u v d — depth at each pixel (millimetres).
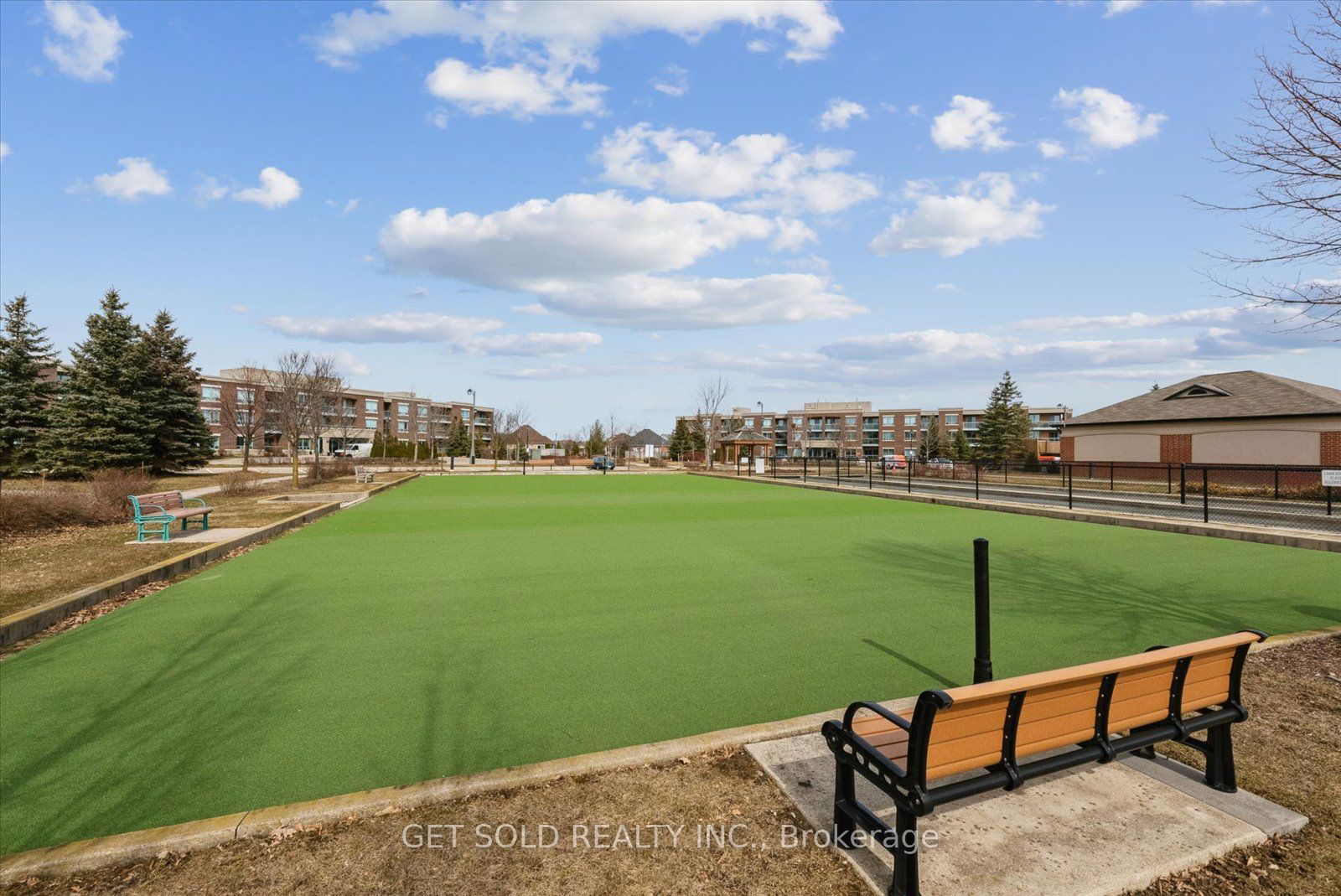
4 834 3043
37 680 5031
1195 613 7074
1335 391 34125
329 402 40000
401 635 6203
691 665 5395
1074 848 2893
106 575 8102
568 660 5496
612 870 2768
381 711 4453
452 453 77188
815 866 2822
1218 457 31969
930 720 2480
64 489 18844
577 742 3996
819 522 15125
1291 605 7414
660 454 94562
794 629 6426
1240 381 33906
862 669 5312
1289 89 5762
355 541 11969
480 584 8398
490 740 4012
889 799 3225
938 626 6555
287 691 4793
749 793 3365
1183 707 3281
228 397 62969
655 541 12062
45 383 32719
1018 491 23734
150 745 3936
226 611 7066
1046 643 6035
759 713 4434
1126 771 3578
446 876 2715
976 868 2750
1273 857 2908
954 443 83875
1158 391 37625
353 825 3074
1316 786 3445
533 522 15000
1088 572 9289
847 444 108562
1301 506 18062
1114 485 26828
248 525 13156
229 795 3361
